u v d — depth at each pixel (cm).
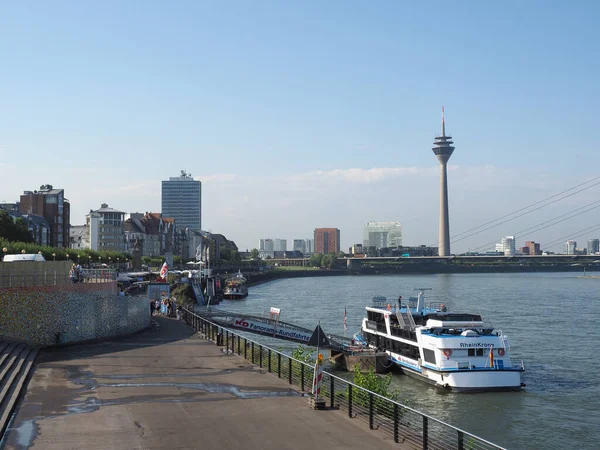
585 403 5247
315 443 2520
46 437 2550
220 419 2861
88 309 5359
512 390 5609
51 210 18800
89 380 3703
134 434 2606
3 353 4181
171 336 5881
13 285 4975
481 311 13275
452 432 4269
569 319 11619
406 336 6319
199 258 18700
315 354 6856
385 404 3188
